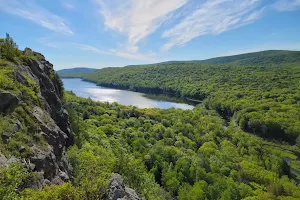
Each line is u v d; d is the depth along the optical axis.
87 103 127.62
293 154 94.50
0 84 24.36
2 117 21.23
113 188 21.61
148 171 72.56
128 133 97.06
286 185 65.25
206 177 67.06
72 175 29.92
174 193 64.38
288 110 124.44
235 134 106.88
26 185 17.58
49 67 47.62
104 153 53.09
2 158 17.62
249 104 140.88
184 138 103.50
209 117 137.25
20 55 36.62
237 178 70.44
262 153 87.56
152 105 179.50
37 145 22.67
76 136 52.62
